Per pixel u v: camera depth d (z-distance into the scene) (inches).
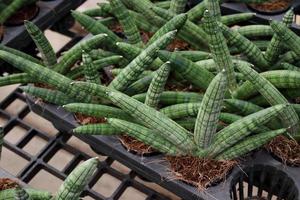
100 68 23.5
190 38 24.1
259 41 25.1
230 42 21.4
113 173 23.9
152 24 25.6
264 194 26.4
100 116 21.0
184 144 19.6
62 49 31.2
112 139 21.9
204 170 20.1
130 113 18.8
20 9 29.5
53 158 29.7
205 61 22.7
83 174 15.5
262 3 27.7
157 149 20.2
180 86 23.8
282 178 20.7
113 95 18.5
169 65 18.7
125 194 27.8
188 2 29.9
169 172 20.4
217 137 19.6
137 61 20.4
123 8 23.2
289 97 22.0
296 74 19.9
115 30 27.7
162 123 18.8
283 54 23.9
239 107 20.6
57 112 23.3
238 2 28.7
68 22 33.1
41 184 28.6
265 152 21.0
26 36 29.2
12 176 20.9
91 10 27.7
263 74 20.8
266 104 21.9
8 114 26.8
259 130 20.4
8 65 29.3
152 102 20.4
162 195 23.1
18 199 14.2
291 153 20.9
